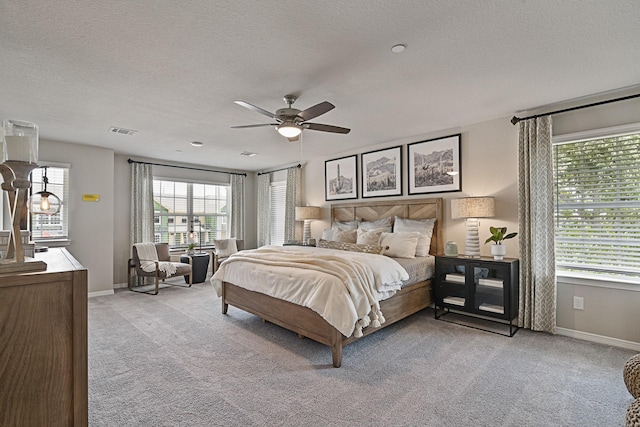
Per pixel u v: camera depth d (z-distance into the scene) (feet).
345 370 8.55
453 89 9.89
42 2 5.82
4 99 10.43
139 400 7.13
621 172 10.16
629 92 9.89
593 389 7.56
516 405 6.94
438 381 7.96
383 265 10.57
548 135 11.10
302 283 9.71
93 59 7.96
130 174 19.51
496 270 11.38
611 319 10.14
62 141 15.96
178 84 9.43
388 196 16.44
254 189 25.63
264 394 7.39
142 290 18.04
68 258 6.02
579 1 5.90
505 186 12.50
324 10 6.16
